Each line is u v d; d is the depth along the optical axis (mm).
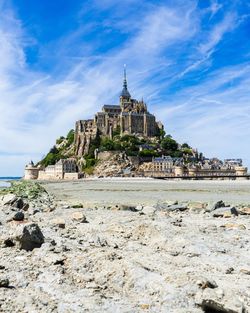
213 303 10344
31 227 17141
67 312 10094
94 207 41719
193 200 56188
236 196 63531
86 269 14039
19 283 12180
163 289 11836
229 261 15453
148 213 33375
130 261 14883
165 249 17688
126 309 10391
